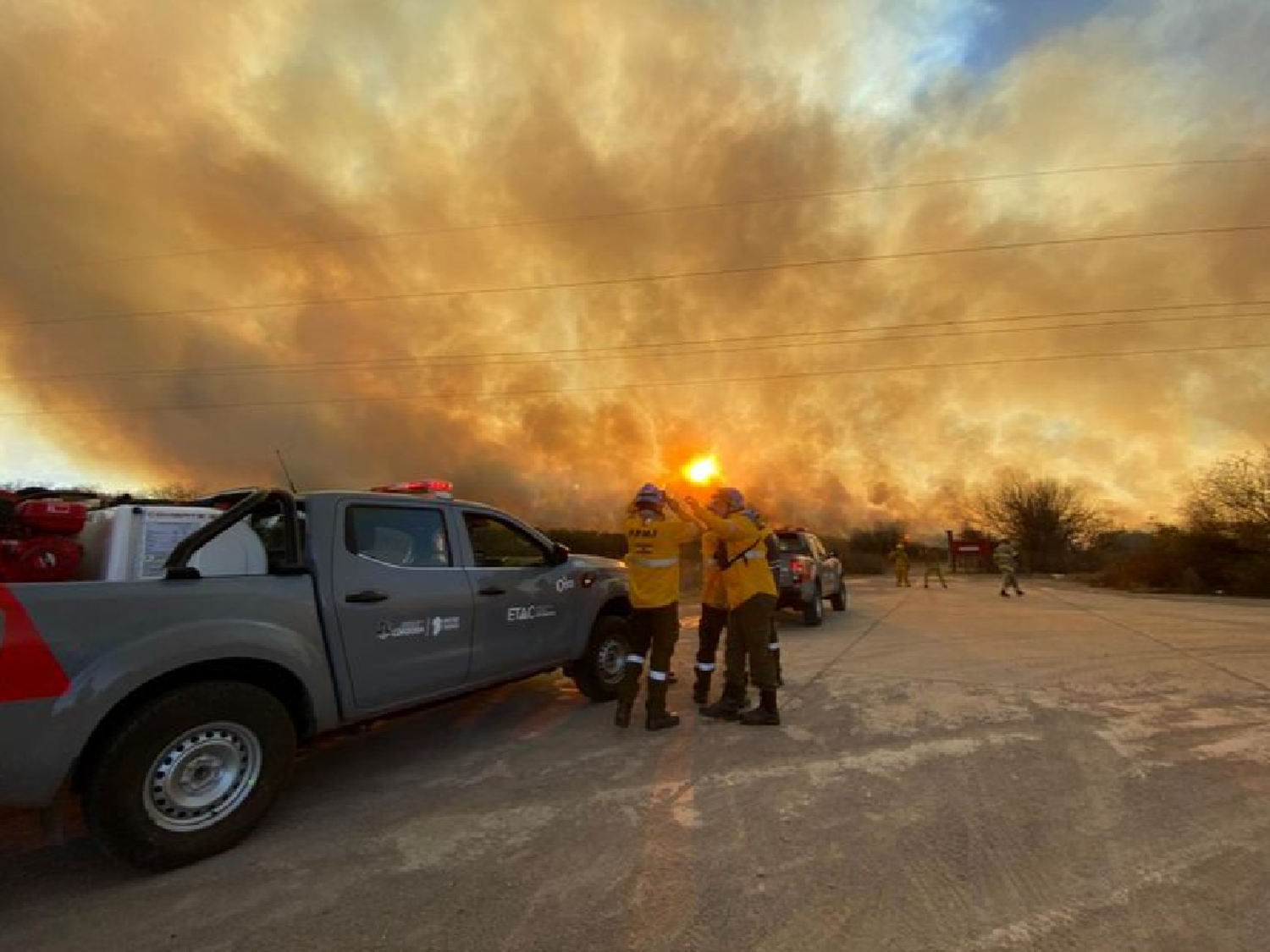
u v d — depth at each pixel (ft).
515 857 11.40
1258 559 68.18
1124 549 133.90
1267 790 13.56
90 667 10.50
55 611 10.34
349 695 13.97
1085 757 15.58
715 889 10.23
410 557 15.96
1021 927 9.11
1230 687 22.04
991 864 10.77
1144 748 16.15
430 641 15.67
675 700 21.86
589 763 15.84
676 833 12.13
